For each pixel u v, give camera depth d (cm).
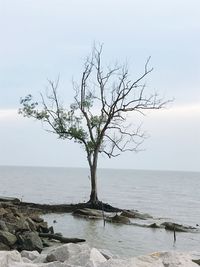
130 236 2869
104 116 4516
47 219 3531
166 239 2842
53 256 1186
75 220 3547
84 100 4528
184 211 5738
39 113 4609
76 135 4456
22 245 2038
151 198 8269
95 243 2519
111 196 8288
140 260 935
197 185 17638
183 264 949
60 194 8206
